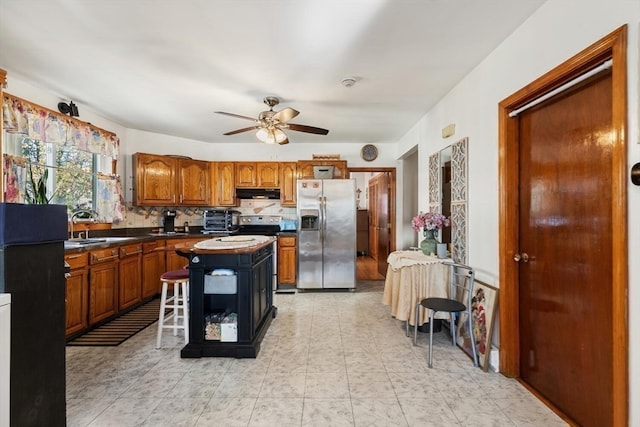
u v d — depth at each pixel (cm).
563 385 186
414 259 301
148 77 286
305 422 178
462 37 219
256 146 553
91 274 314
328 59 251
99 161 404
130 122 430
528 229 216
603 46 145
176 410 188
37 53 243
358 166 557
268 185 527
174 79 290
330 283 481
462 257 284
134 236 427
